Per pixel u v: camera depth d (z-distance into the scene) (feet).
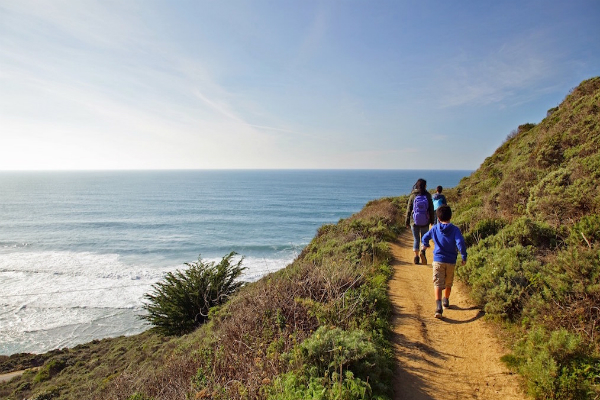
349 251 31.30
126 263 152.56
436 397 11.67
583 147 31.27
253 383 12.87
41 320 89.71
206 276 53.62
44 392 44.42
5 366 64.75
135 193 563.89
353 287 20.56
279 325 16.83
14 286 116.16
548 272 16.12
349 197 491.72
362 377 12.08
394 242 38.24
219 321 26.76
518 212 28.50
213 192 581.94
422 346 15.11
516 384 11.89
